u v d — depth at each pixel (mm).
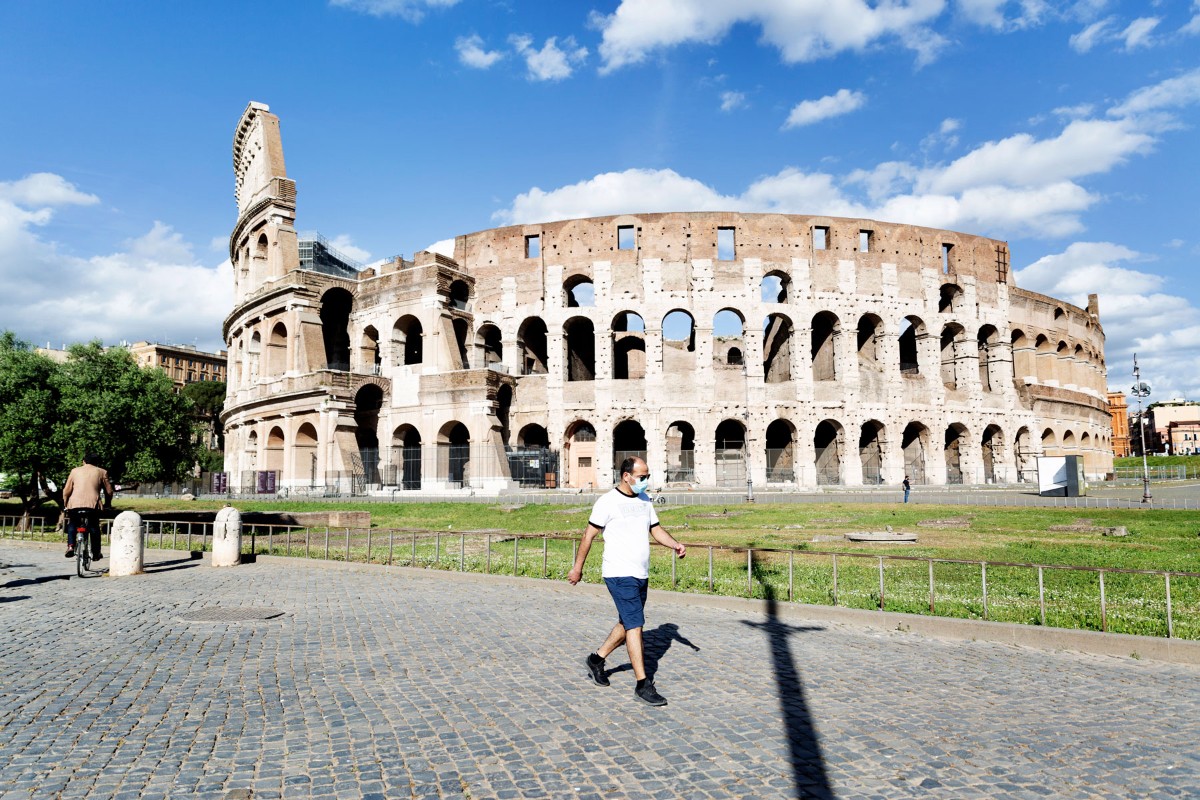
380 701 8508
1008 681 9438
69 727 7660
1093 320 90375
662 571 18938
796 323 65375
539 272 67312
